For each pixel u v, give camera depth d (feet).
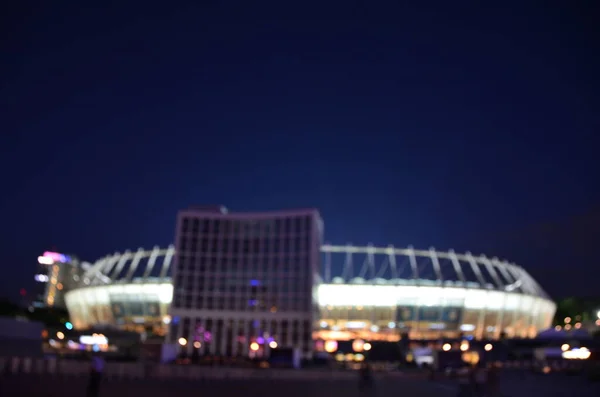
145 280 510.17
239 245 378.12
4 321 187.01
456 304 495.82
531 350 376.48
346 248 551.59
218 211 403.13
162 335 439.22
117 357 286.66
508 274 572.10
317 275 371.97
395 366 326.65
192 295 369.71
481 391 110.73
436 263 556.92
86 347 372.79
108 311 521.24
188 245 378.94
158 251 565.94
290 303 358.02
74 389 119.03
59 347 365.40
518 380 203.51
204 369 189.78
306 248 366.02
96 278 562.25
